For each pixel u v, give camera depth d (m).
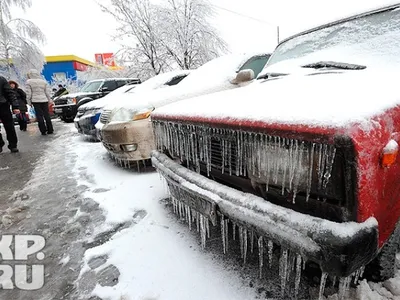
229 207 1.42
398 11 2.03
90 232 2.37
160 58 12.79
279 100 1.45
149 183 3.38
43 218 2.73
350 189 1.01
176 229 2.25
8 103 5.77
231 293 1.50
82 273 1.83
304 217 1.13
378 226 1.07
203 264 1.76
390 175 1.10
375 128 1.03
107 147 3.95
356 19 2.27
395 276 1.46
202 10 12.37
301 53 2.50
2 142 6.11
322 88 1.51
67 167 4.55
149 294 1.56
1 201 3.28
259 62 4.61
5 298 1.68
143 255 1.94
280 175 1.25
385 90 1.30
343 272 1.00
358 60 1.97
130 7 12.23
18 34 15.55
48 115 8.59
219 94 2.18
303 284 1.51
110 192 3.22
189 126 1.80
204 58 12.67
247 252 1.85
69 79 20.39
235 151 1.49
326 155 1.05
